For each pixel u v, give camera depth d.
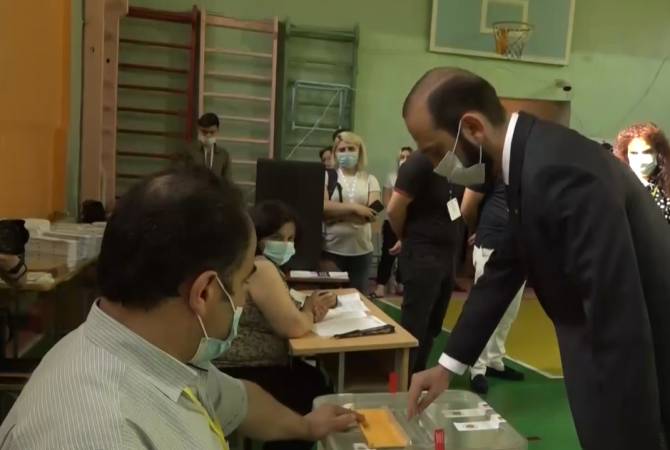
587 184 1.05
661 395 1.11
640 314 1.02
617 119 6.60
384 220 5.39
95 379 0.72
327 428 1.33
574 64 6.44
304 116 5.93
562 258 1.11
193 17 5.50
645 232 1.11
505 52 6.18
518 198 1.14
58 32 4.12
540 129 1.14
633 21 6.51
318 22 5.87
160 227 0.75
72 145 4.46
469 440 1.32
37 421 0.68
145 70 5.57
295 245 2.32
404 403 1.50
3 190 3.20
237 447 1.96
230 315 0.85
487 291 1.43
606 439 1.06
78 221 3.94
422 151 1.26
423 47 6.10
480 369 3.29
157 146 5.68
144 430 0.71
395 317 4.73
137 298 0.77
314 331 2.19
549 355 3.97
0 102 3.13
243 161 5.84
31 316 3.20
